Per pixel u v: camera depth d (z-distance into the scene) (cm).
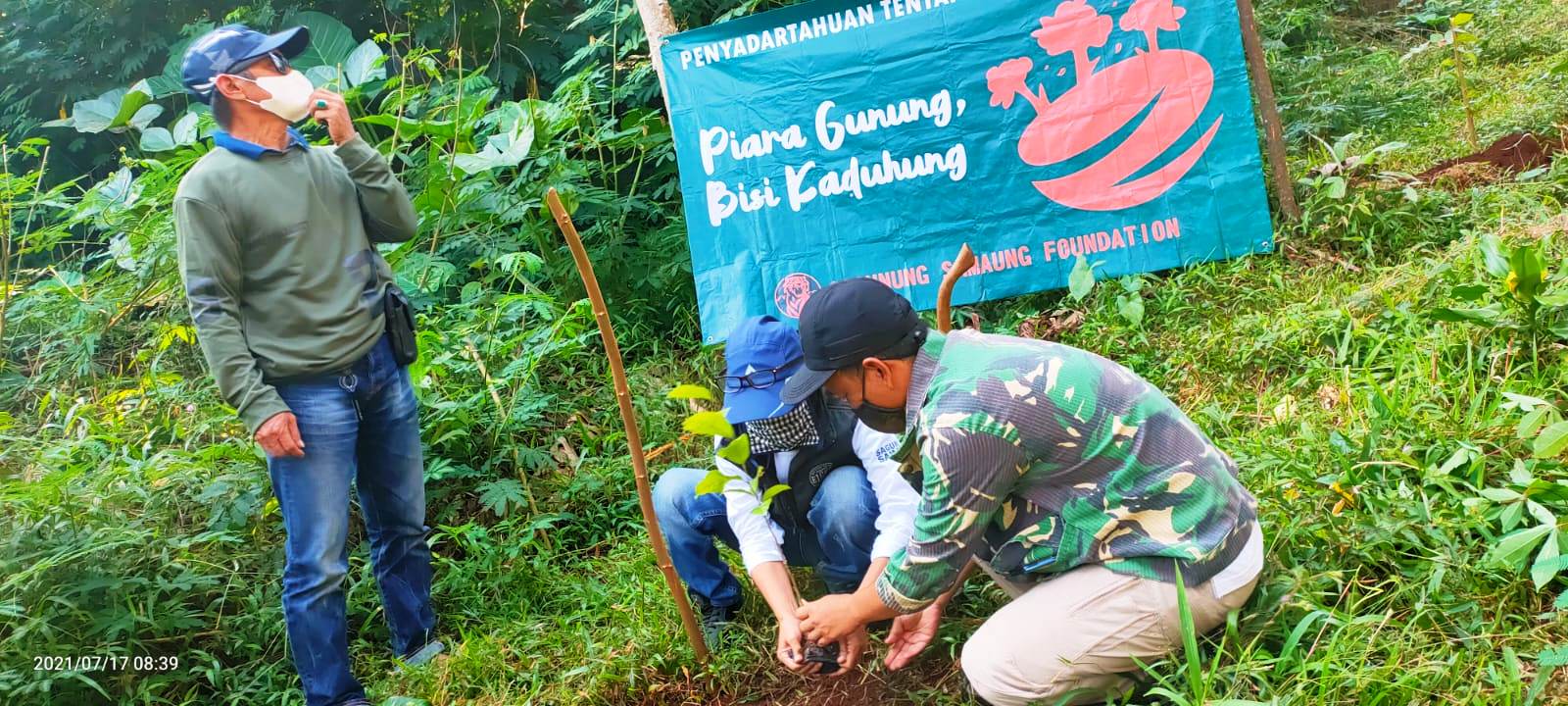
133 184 476
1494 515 259
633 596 325
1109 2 463
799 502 278
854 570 285
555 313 467
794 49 481
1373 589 250
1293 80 657
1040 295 484
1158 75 462
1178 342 416
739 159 485
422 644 334
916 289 480
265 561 365
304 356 292
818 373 221
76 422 438
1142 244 466
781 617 258
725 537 298
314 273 294
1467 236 410
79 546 325
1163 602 226
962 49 473
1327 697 224
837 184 481
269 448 283
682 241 535
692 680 296
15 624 312
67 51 760
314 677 297
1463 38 526
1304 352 377
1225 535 226
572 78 536
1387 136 574
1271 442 321
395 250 464
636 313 528
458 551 391
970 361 221
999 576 257
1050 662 233
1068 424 217
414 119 599
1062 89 468
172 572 342
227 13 733
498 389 442
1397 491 275
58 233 484
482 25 689
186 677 322
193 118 509
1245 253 458
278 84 288
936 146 476
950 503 217
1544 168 462
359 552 377
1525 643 231
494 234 519
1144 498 224
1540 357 323
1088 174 468
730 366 262
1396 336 359
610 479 407
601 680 297
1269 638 245
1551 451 258
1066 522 228
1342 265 431
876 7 477
